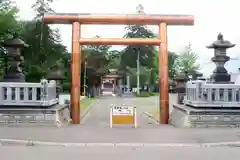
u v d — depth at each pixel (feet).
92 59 199.11
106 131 43.70
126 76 247.70
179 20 59.36
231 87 50.24
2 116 48.32
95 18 58.70
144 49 236.84
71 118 59.16
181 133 42.27
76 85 59.16
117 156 29.35
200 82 50.19
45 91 49.65
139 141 36.58
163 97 60.18
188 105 55.47
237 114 49.01
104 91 290.35
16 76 52.24
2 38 93.20
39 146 34.27
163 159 28.19
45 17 58.39
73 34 59.21
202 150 32.42
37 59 157.69
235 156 29.45
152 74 236.22
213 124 48.78
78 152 31.19
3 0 99.30
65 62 168.96
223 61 55.98
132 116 53.72
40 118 48.55
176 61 252.83
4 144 35.04
